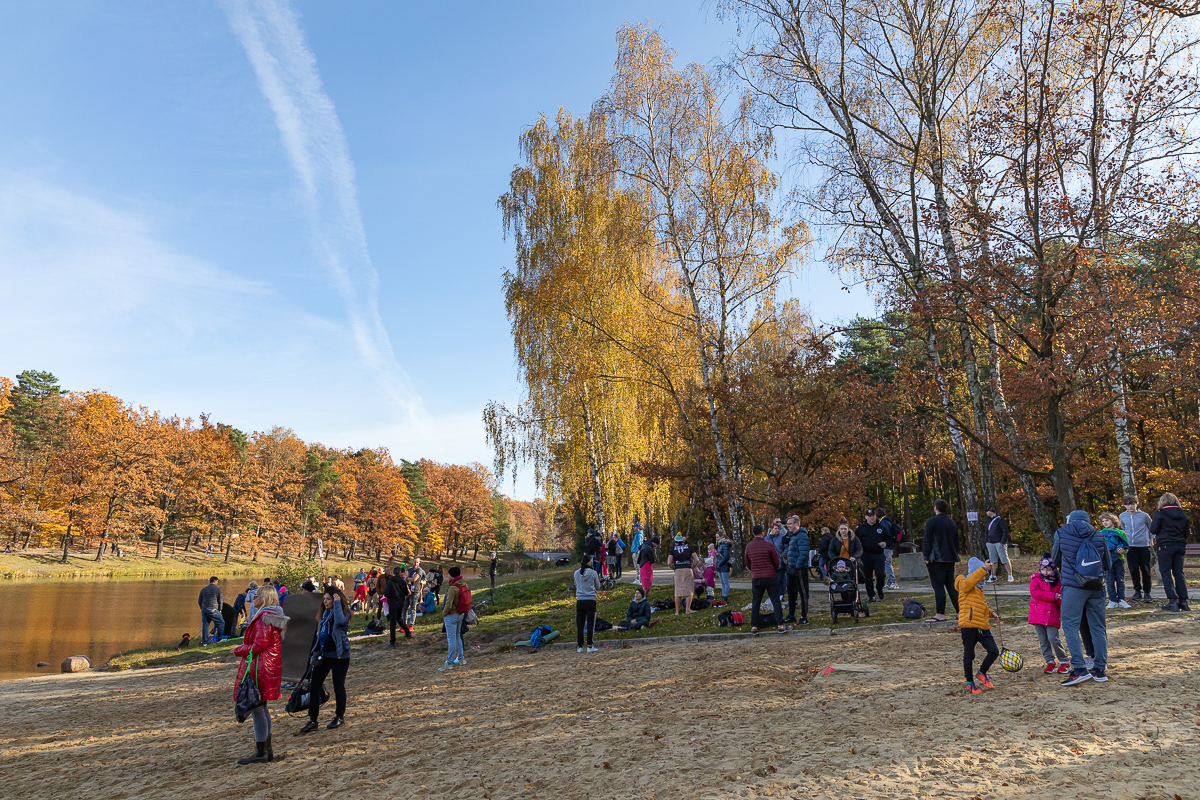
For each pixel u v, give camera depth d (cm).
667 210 2170
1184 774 477
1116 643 912
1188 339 1408
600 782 602
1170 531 1095
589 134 2564
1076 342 1428
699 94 2181
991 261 1523
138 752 959
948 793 487
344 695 980
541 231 2602
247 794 707
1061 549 766
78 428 7069
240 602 2348
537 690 1059
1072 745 554
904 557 2033
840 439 2062
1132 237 1455
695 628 1454
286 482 9044
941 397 1817
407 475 10488
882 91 1953
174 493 7575
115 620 3125
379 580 2108
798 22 1909
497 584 2839
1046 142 1534
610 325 2420
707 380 2162
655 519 3375
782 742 648
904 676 857
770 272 2141
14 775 892
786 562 1434
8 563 5966
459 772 690
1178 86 1366
